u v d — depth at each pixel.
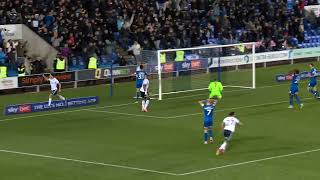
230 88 104.38
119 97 97.44
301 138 69.25
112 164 59.00
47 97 98.06
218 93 83.62
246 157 61.12
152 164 58.88
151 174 55.44
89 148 65.44
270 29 135.88
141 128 75.25
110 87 102.19
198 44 126.56
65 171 56.72
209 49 104.25
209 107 66.62
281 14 140.62
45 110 86.50
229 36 131.00
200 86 102.31
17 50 111.31
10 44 108.75
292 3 148.88
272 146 65.62
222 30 131.50
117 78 112.25
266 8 140.38
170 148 65.06
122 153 63.16
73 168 57.69
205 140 66.69
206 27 130.50
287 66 127.75
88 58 111.69
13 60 108.38
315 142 67.38
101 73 108.81
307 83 108.25
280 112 84.19
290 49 132.12
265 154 62.34
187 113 84.25
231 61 112.88
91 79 108.00
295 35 140.62
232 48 113.00
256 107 87.69
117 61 116.44
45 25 115.38
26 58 108.50
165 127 75.50
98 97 93.62
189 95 99.06
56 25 115.50
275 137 69.81
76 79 106.56
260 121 78.44
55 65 107.44
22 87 101.88
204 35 128.88
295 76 86.50
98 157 61.69
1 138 70.62
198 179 53.69
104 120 80.25
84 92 102.06
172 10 129.38
